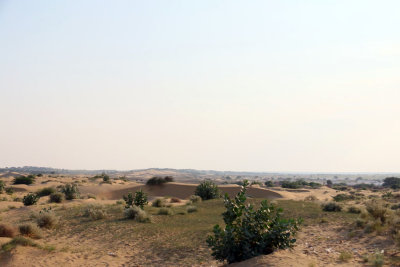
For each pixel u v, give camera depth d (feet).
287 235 36.76
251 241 36.52
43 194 191.01
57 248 52.75
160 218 84.12
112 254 52.21
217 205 110.73
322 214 77.87
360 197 200.13
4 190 209.46
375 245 44.06
